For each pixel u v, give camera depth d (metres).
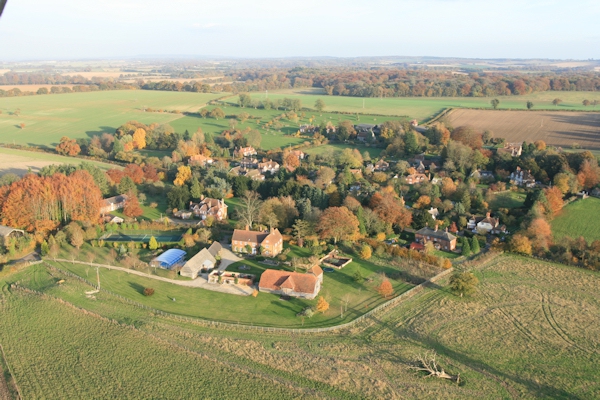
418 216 138.50
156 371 74.19
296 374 74.62
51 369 74.06
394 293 102.50
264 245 121.06
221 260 118.44
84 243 127.00
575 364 78.19
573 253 120.25
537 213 134.38
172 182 184.88
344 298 100.31
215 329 87.06
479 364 78.19
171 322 88.81
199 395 69.25
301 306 96.38
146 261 116.75
